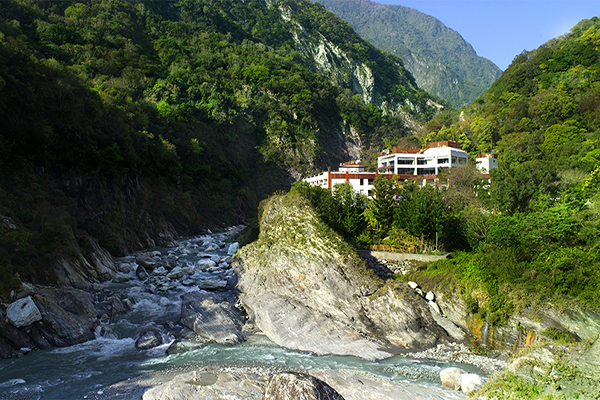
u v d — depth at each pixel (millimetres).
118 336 31156
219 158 103062
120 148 63688
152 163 76250
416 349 29984
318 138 140750
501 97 106312
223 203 95000
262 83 141375
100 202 55906
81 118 55406
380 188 45719
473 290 32062
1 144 42375
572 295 28734
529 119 88312
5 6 93312
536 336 27797
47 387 23000
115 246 53562
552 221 35531
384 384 23297
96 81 88000
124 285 41844
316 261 37906
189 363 26734
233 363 26797
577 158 61875
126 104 79062
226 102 123125
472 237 39812
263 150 124438
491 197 49781
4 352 26797
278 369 25766
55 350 28391
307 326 31922
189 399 20547
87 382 23750
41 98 50156
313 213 43906
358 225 43438
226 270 46781
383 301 33469
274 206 49906
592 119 78625
